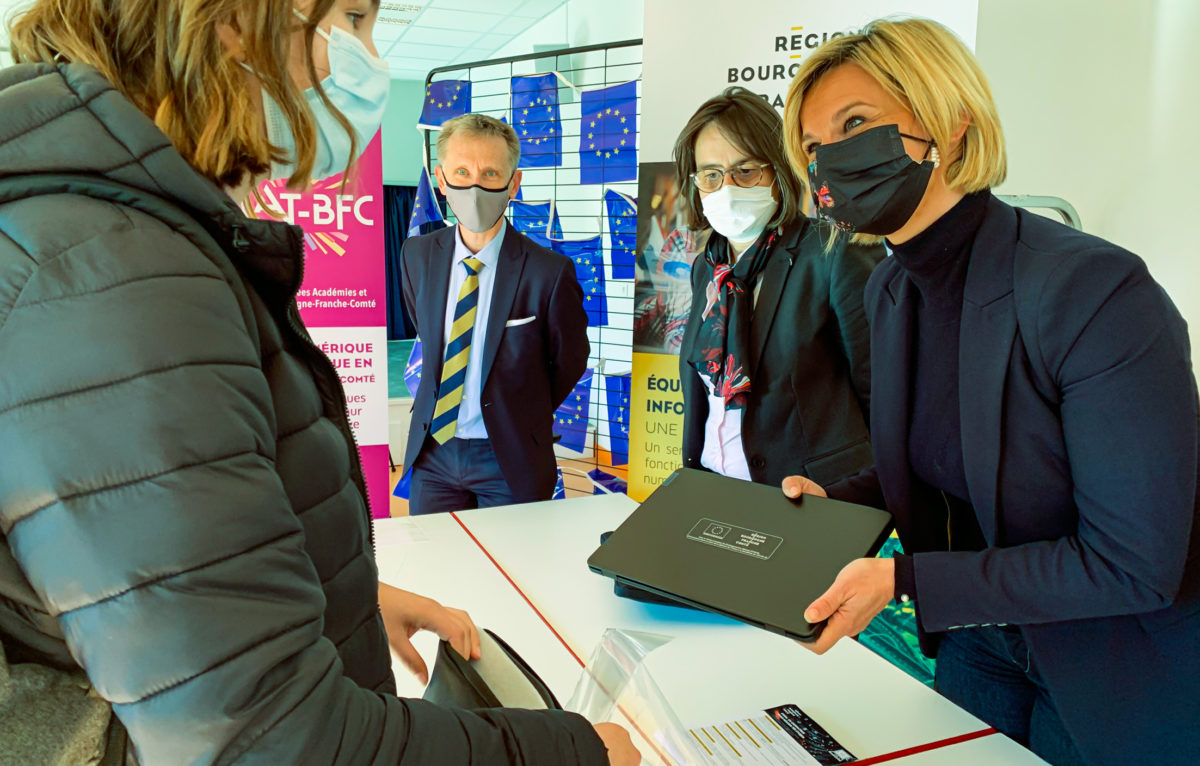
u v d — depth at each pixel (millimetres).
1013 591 957
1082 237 989
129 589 386
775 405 2164
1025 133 2152
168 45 482
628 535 1239
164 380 405
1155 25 1850
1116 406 892
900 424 1228
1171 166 1842
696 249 2371
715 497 1312
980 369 1032
